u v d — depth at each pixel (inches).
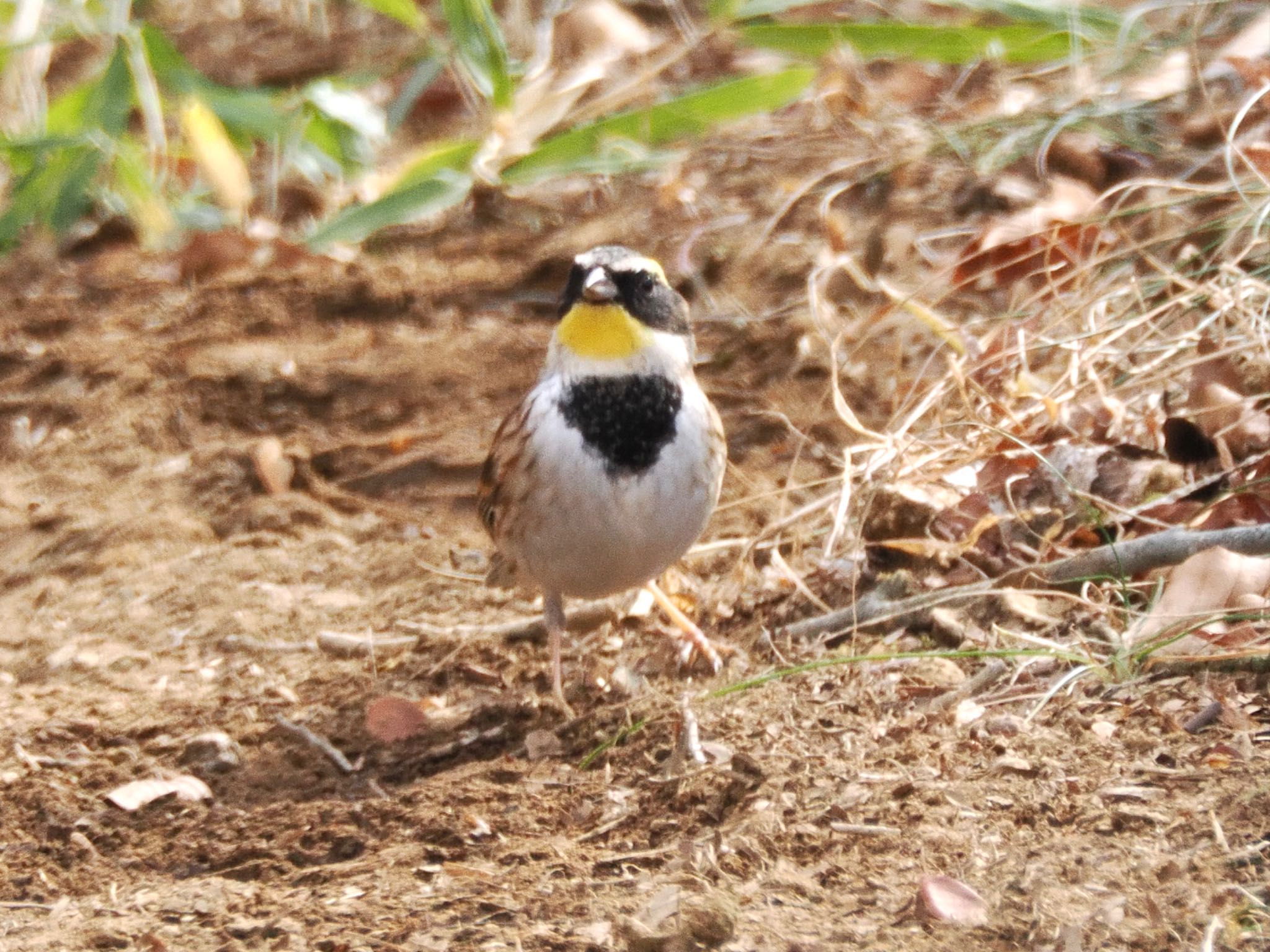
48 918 317.4
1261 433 409.1
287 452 520.7
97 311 603.8
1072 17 599.5
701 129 606.5
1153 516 397.1
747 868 295.4
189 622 450.6
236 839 344.2
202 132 604.4
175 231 643.5
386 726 383.9
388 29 764.0
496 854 318.7
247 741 388.5
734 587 430.0
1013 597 378.9
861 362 518.3
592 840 322.0
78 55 759.1
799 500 470.3
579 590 390.6
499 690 403.5
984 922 268.8
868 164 597.3
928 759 323.3
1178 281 440.8
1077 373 438.3
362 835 337.4
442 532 488.4
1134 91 579.5
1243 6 612.1
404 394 545.3
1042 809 299.3
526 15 721.6
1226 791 292.7
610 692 392.2
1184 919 261.0
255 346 573.6
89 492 513.7
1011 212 559.5
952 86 645.3
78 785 372.2
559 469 370.0
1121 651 344.2
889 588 398.3
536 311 581.0
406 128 699.4
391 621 443.5
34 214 645.3
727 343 542.0
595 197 633.6
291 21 786.2
